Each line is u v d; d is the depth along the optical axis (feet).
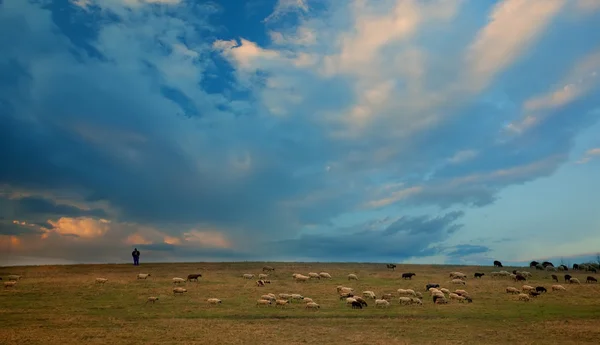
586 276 260.01
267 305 173.06
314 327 138.51
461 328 138.00
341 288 197.06
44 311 158.10
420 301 177.06
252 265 294.25
